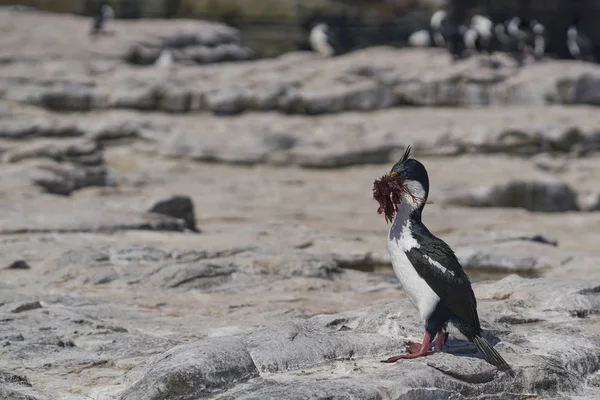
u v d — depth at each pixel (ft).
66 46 102.68
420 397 19.62
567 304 26.71
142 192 59.47
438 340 21.58
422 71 89.81
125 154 74.49
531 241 43.86
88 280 32.65
